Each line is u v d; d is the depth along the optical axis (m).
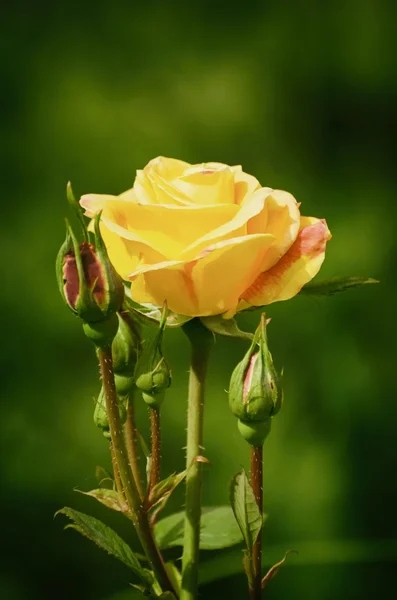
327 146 2.49
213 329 0.96
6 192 2.32
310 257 0.96
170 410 2.08
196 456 0.98
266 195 0.95
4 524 2.04
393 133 2.50
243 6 2.51
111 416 0.95
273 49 2.49
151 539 0.97
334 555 1.10
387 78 2.51
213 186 0.96
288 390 2.16
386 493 2.10
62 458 2.10
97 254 0.93
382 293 2.25
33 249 2.25
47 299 2.20
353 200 2.44
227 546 1.03
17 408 2.13
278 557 1.79
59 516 2.04
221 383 2.12
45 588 2.02
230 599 1.78
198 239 0.95
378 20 2.52
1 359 2.16
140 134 2.38
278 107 2.48
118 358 0.98
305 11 2.53
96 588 1.99
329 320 2.20
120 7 2.51
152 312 0.98
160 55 2.46
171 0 2.51
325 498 2.08
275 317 2.19
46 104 2.40
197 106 2.42
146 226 0.96
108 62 2.45
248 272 0.96
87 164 2.35
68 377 2.16
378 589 1.82
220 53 2.48
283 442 2.12
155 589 0.98
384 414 2.15
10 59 2.44
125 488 0.96
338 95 2.51
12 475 2.08
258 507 0.95
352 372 2.18
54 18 2.50
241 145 2.44
